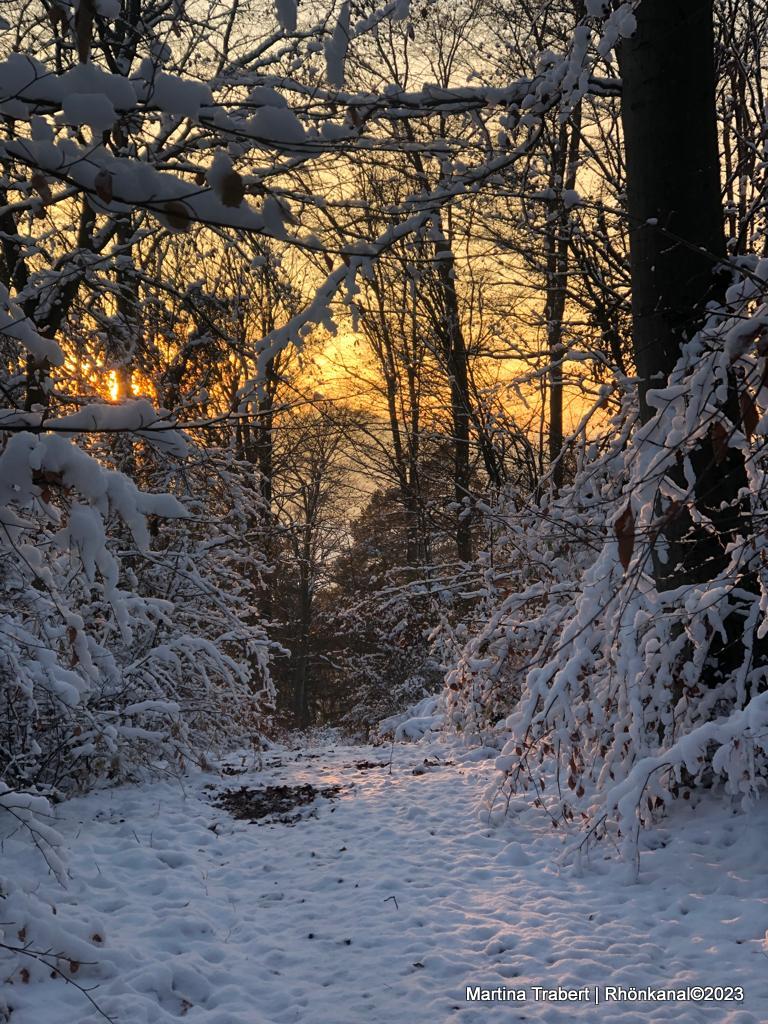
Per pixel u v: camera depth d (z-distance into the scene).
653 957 4.42
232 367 8.63
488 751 9.74
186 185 2.14
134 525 2.96
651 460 5.72
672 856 5.56
